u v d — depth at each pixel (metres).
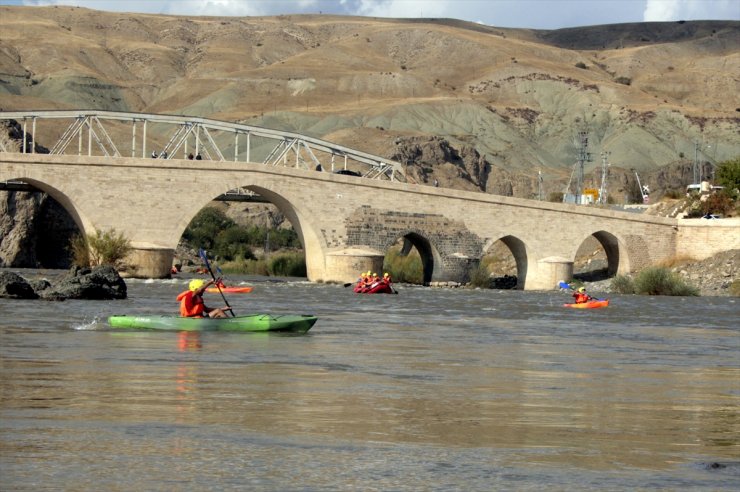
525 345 56.00
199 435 27.19
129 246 135.62
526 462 25.11
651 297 125.69
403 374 40.56
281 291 118.38
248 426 28.45
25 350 45.56
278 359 44.38
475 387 37.38
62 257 187.00
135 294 96.31
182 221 140.25
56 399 32.03
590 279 166.50
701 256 161.62
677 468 24.78
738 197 181.25
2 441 25.95
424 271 158.75
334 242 146.62
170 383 36.00
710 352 55.41
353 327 65.38
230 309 60.00
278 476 23.31
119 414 29.72
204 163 140.88
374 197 148.75
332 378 38.62
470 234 154.12
